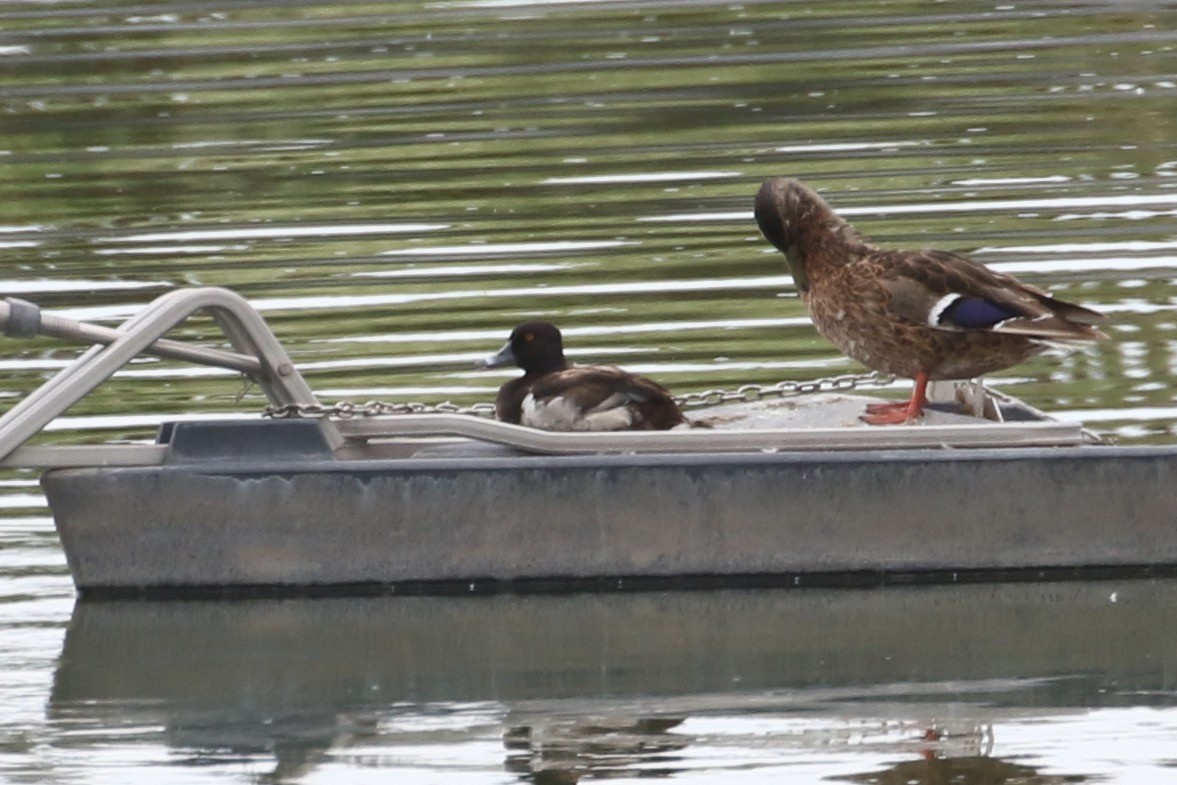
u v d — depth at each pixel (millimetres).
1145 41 28828
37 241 20953
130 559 12211
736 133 24578
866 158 23250
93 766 9727
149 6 33188
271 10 32906
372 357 16734
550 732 10039
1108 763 9523
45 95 27750
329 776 9531
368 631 11695
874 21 30938
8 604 12188
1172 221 20312
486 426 12289
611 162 23453
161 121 26203
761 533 12273
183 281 19219
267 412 12477
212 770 9656
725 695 10523
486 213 21422
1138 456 12336
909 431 12492
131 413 15602
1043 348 12859
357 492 12156
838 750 9727
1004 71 27375
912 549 12320
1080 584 12320
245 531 12164
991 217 20656
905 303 12812
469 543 12211
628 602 12117
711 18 31438
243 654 11328
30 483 14633
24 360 17234
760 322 17484
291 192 22656
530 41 30266
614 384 13086
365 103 26766
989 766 9508
